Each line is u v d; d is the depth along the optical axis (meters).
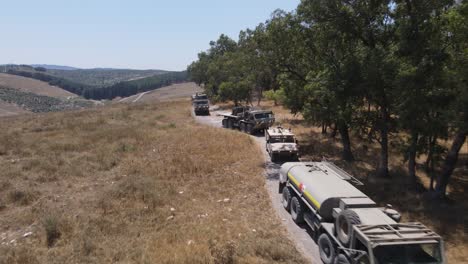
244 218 11.16
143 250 8.56
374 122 15.72
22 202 12.02
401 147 13.77
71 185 13.98
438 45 11.98
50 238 9.34
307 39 17.09
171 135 24.22
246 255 8.52
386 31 14.30
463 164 17.80
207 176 15.38
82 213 10.97
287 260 8.48
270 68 20.00
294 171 11.65
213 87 58.22
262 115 26.53
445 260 6.49
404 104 12.17
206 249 8.54
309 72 17.69
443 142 20.86
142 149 20.17
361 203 8.37
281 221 11.14
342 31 14.55
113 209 11.30
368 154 19.95
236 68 44.56
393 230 6.92
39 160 17.06
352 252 7.08
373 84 13.44
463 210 11.67
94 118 34.19
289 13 17.06
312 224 9.88
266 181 15.08
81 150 20.03
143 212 11.10
